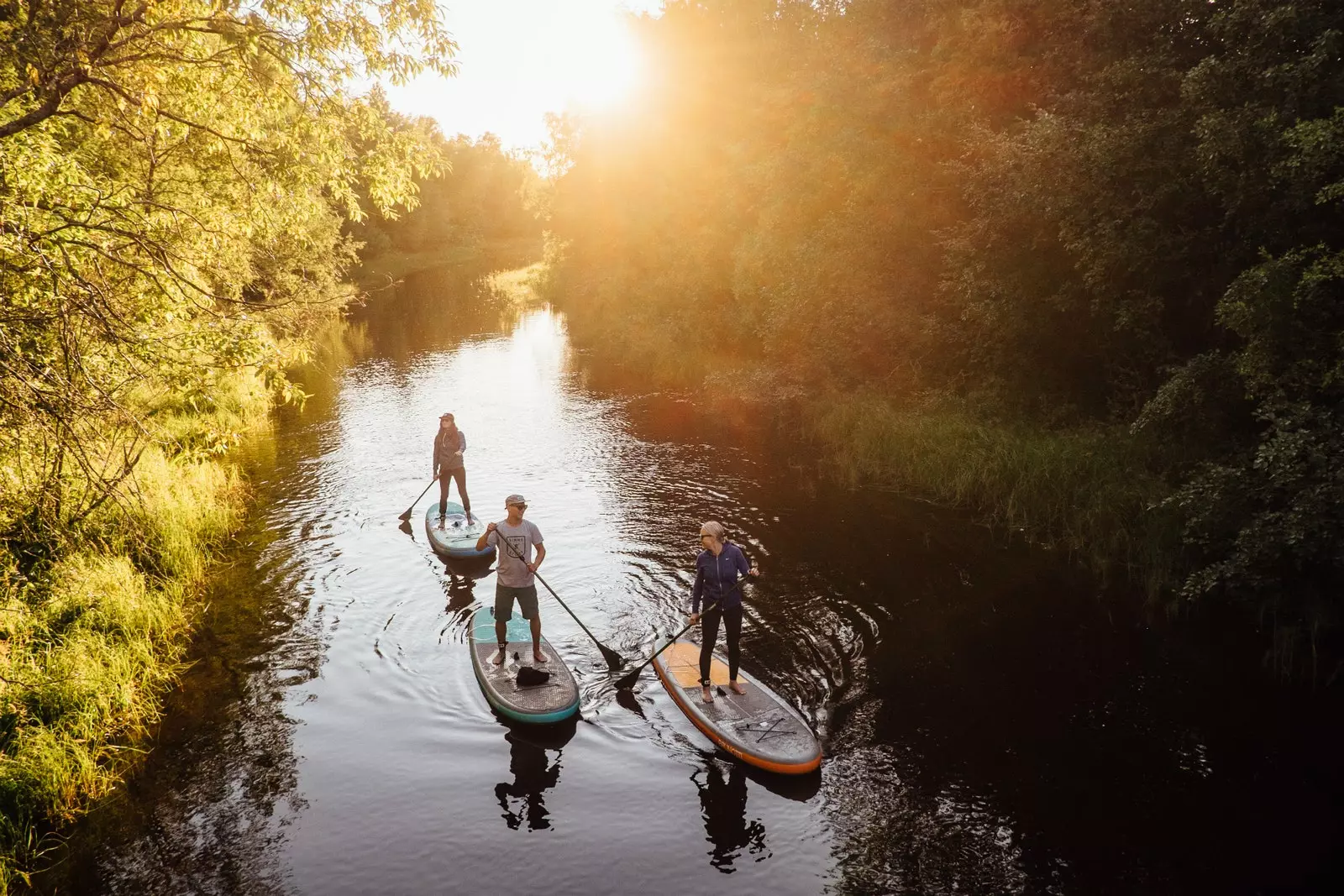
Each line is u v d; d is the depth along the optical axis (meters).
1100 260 12.05
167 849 6.20
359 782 6.97
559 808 6.66
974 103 16.50
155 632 9.27
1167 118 11.32
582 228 40.19
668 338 27.25
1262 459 8.04
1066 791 6.71
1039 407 15.47
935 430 15.43
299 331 10.98
